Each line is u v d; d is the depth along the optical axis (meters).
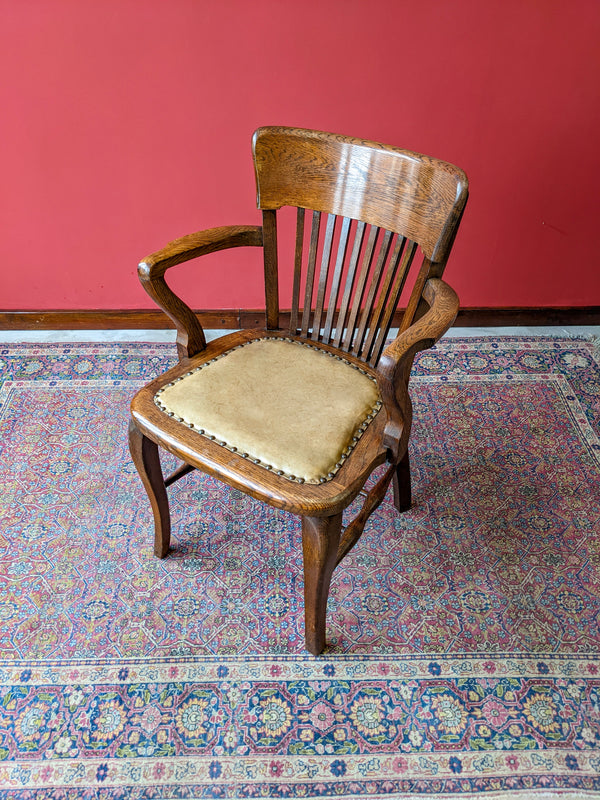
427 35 1.83
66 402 2.10
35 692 1.38
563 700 1.37
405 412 1.20
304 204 1.36
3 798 1.23
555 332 2.42
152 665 1.43
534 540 1.69
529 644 1.47
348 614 1.53
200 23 1.79
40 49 1.83
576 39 1.83
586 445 1.96
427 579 1.60
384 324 1.37
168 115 1.97
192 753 1.29
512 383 2.18
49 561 1.64
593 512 1.76
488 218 2.20
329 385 1.33
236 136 2.03
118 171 2.09
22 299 2.39
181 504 1.78
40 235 2.22
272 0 1.76
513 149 2.05
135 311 2.41
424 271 1.24
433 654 1.45
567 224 2.21
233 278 2.32
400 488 1.68
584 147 2.04
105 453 1.92
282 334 1.52
